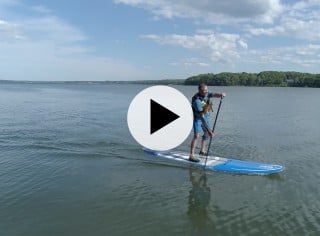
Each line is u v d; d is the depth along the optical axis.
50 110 30.64
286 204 8.23
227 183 9.63
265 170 10.45
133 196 8.62
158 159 11.87
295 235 6.80
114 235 6.74
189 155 12.19
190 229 7.01
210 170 10.77
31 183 9.47
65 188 9.11
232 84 148.75
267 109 33.81
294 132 18.47
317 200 8.47
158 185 9.42
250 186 9.41
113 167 10.99
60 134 16.94
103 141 15.02
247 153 13.23
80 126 20.03
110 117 25.23
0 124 20.31
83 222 7.23
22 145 14.04
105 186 9.30
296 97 60.78
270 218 7.50
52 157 12.16
